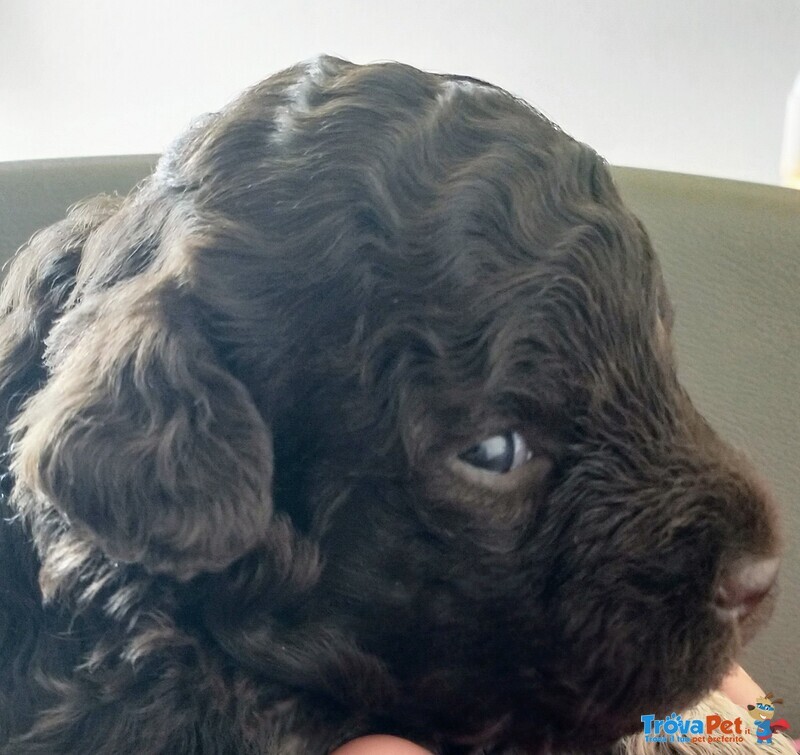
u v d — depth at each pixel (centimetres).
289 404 17
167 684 17
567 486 17
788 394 34
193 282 16
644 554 17
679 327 34
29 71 42
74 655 17
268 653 17
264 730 17
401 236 16
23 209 32
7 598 18
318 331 16
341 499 17
